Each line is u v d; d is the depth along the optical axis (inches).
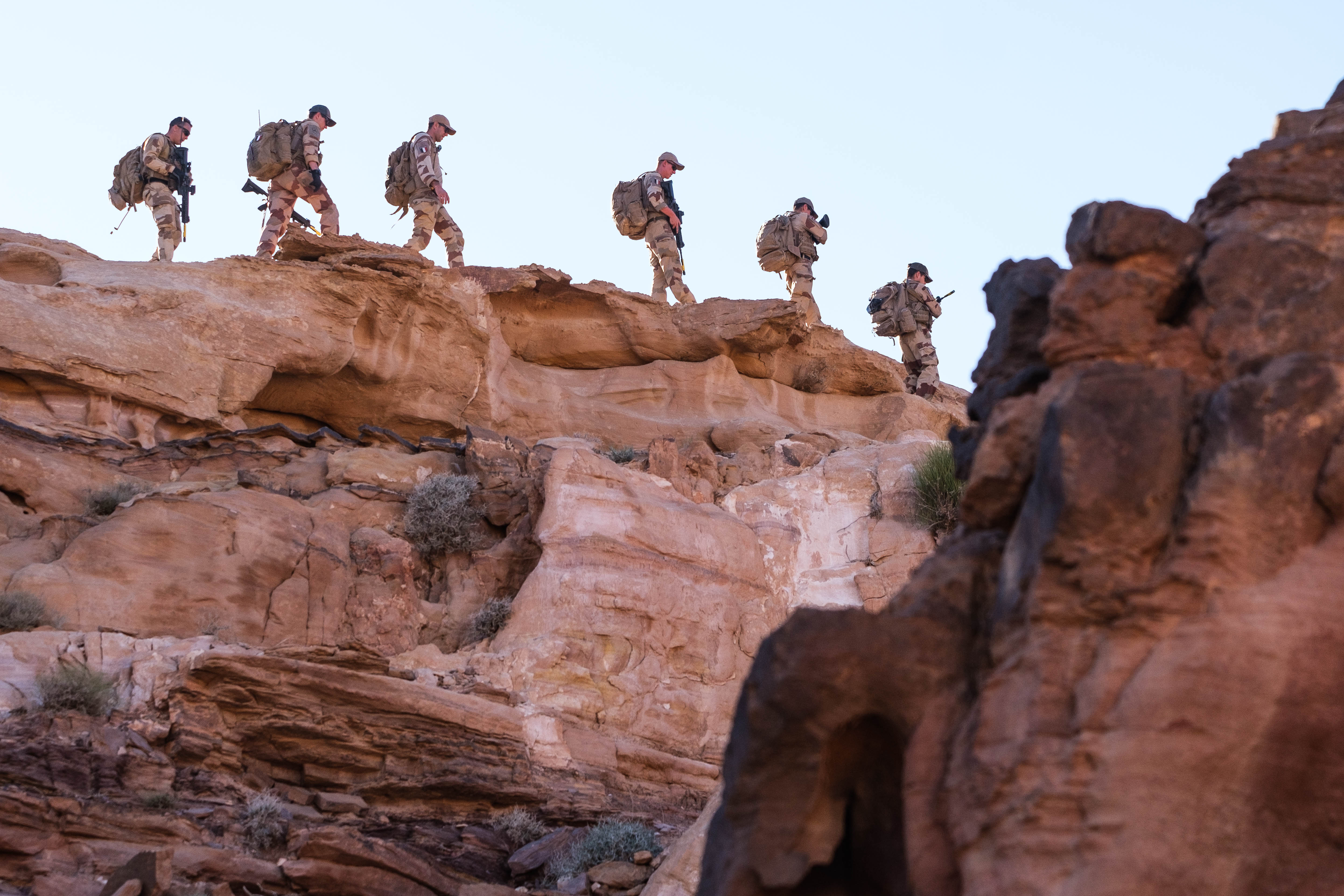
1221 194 277.7
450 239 1136.2
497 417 1075.3
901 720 241.8
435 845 611.5
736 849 239.1
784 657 242.4
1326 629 223.8
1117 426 239.1
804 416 1226.6
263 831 568.7
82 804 533.0
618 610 796.0
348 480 884.6
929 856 231.8
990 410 295.6
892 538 912.9
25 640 622.8
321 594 767.1
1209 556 229.5
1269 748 219.6
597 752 715.4
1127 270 264.7
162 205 1085.1
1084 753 221.8
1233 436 234.5
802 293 1330.0
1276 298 255.6
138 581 709.9
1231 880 214.5
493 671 745.0
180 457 862.5
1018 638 237.8
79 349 865.5
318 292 992.2
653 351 1179.3
